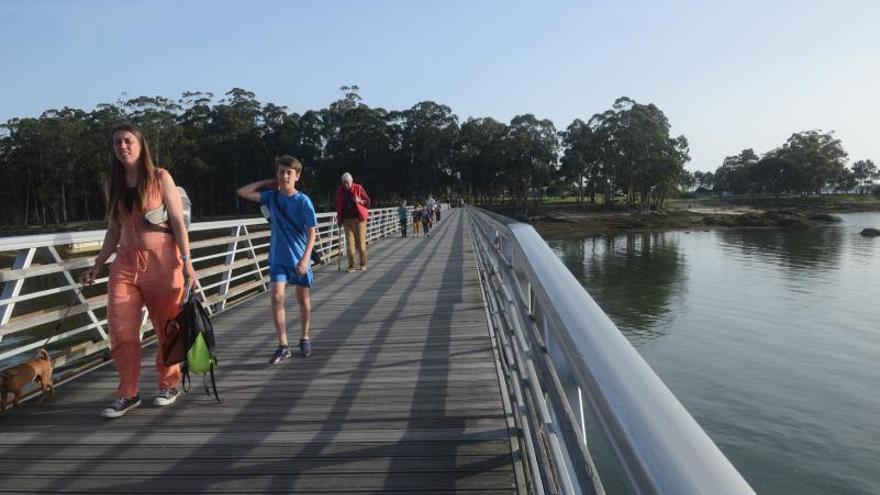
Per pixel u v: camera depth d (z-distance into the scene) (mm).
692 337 18078
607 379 830
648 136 86562
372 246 18625
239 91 80125
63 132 66188
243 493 2840
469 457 3145
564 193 115938
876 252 41156
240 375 4758
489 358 5066
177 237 3754
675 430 645
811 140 117938
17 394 3936
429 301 8125
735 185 137000
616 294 27016
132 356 3850
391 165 78875
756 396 12688
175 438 3488
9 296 4285
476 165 85750
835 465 9500
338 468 3064
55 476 3057
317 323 6855
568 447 1189
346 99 83125
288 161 4898
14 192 68125
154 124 68875
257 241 17625
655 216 79250
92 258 5203
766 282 28688
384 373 4715
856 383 13328
